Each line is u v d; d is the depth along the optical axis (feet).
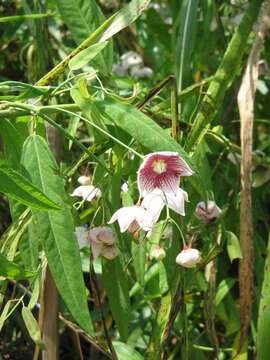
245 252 1.96
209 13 2.45
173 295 1.88
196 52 2.51
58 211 1.67
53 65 2.32
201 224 1.98
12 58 2.72
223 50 2.51
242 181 1.97
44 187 1.68
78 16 2.01
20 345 2.40
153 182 1.66
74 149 2.48
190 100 2.14
